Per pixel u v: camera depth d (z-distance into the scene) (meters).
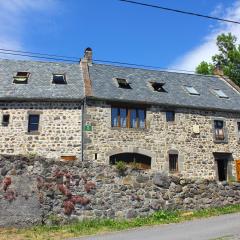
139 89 23.52
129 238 9.79
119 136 21.03
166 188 13.51
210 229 10.48
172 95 23.84
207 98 24.91
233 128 24.09
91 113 20.81
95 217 12.55
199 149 22.66
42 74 23.38
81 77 23.44
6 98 20.33
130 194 13.06
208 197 14.00
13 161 12.07
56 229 11.51
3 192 11.70
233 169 23.31
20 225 11.58
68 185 12.52
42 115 20.55
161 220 12.45
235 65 35.62
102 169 13.03
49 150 20.06
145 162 21.36
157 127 21.98
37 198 12.00
